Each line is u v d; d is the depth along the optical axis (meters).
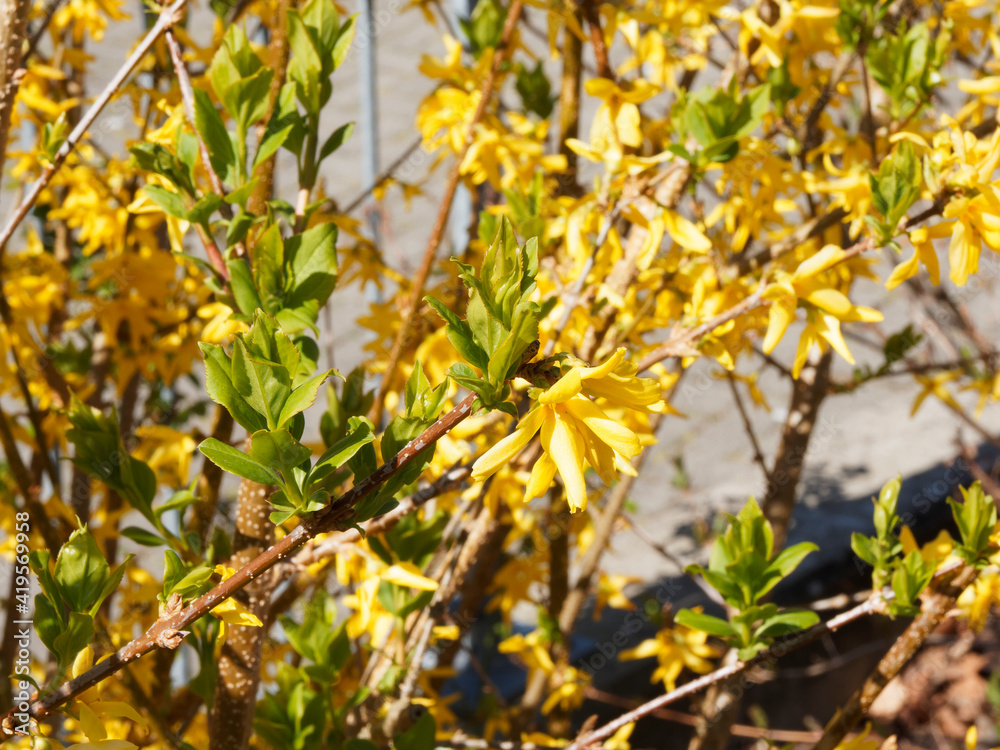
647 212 0.66
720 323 0.58
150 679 0.71
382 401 0.70
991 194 0.54
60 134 0.55
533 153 0.81
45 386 0.97
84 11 1.03
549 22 0.78
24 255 0.98
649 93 0.67
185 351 0.99
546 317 0.64
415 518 0.63
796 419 1.03
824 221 0.72
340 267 0.92
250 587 0.54
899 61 0.76
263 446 0.43
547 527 1.02
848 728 0.58
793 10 0.74
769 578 0.58
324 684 0.61
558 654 1.04
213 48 0.75
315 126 0.55
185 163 0.55
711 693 1.03
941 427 2.17
